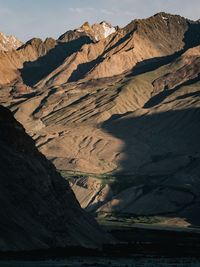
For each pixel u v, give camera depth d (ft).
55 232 504.84
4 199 473.67
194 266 440.45
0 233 442.91
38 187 524.11
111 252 516.73
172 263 458.91
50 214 513.04
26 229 469.57
